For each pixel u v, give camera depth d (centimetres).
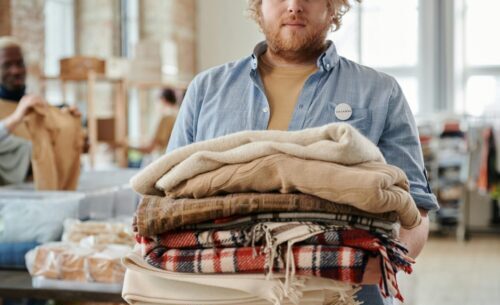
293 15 141
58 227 227
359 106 148
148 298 114
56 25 720
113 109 716
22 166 323
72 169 321
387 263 104
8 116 339
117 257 197
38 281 201
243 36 860
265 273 107
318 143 107
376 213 106
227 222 108
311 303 109
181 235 110
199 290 112
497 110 821
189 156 112
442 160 750
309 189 104
